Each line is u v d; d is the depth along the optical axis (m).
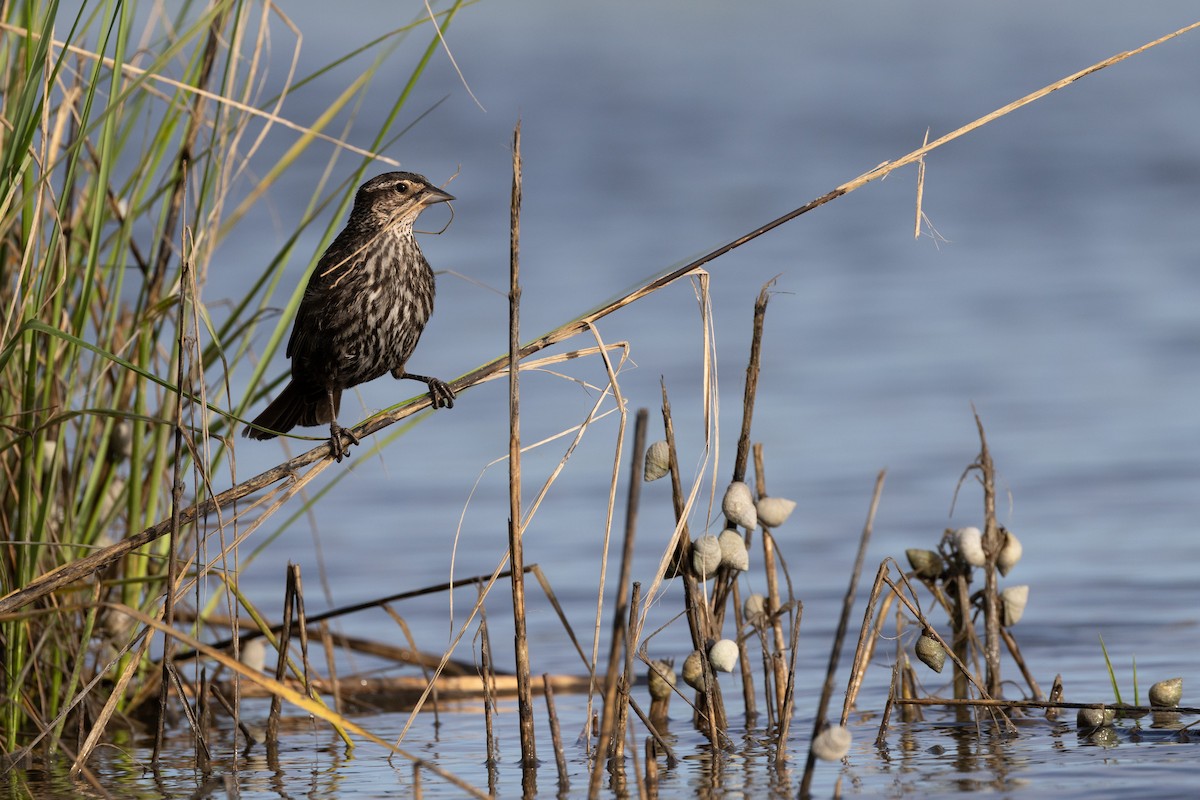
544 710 10.12
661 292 26.25
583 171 38.38
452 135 42.94
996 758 8.02
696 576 8.55
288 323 10.48
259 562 14.34
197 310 9.31
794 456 16.95
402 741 9.30
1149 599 11.87
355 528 15.40
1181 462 16.23
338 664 11.56
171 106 10.02
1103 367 20.61
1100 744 8.23
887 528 14.25
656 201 34.34
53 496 9.34
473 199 34.66
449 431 19.19
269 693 10.84
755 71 59.44
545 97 51.62
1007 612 9.34
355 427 8.56
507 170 38.44
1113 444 17.02
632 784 7.83
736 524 8.73
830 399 19.42
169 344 12.49
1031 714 9.07
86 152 10.35
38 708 9.64
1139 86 52.47
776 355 21.84
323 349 10.09
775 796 7.45
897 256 29.02
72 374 9.38
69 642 9.72
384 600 10.14
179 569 9.33
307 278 10.37
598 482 16.78
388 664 11.60
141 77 8.80
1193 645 10.60
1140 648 10.58
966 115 46.88
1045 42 64.38
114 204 10.09
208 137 10.34
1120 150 40.69
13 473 9.45
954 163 40.09
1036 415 18.42
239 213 10.46
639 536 14.51
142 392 10.01
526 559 13.88
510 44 67.88
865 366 21.08
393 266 10.00
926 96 51.34
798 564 13.31
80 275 9.83
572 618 12.24
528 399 20.30
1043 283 26.12
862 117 47.22
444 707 10.47
